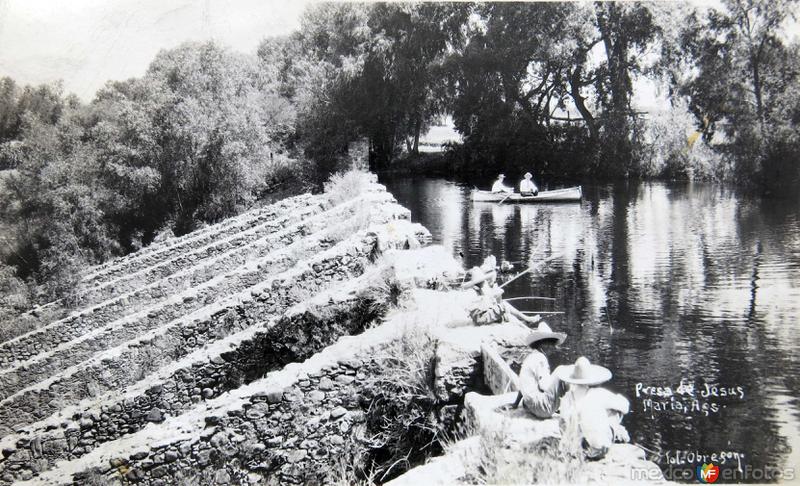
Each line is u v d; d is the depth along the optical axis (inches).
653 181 530.9
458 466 215.2
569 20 548.7
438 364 275.3
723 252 458.6
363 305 382.9
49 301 708.7
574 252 483.5
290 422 295.9
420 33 624.7
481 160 605.6
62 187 754.8
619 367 369.4
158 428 303.7
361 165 695.1
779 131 488.1
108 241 767.7
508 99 586.2
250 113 775.1
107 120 777.6
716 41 508.1
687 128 520.1
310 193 743.7
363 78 671.1
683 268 438.9
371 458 290.2
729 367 358.0
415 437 286.8
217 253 680.4
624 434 213.8
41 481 286.5
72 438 365.4
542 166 573.9
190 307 546.0
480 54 589.0
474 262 492.1
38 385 470.3
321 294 399.5
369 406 295.3
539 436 204.1
